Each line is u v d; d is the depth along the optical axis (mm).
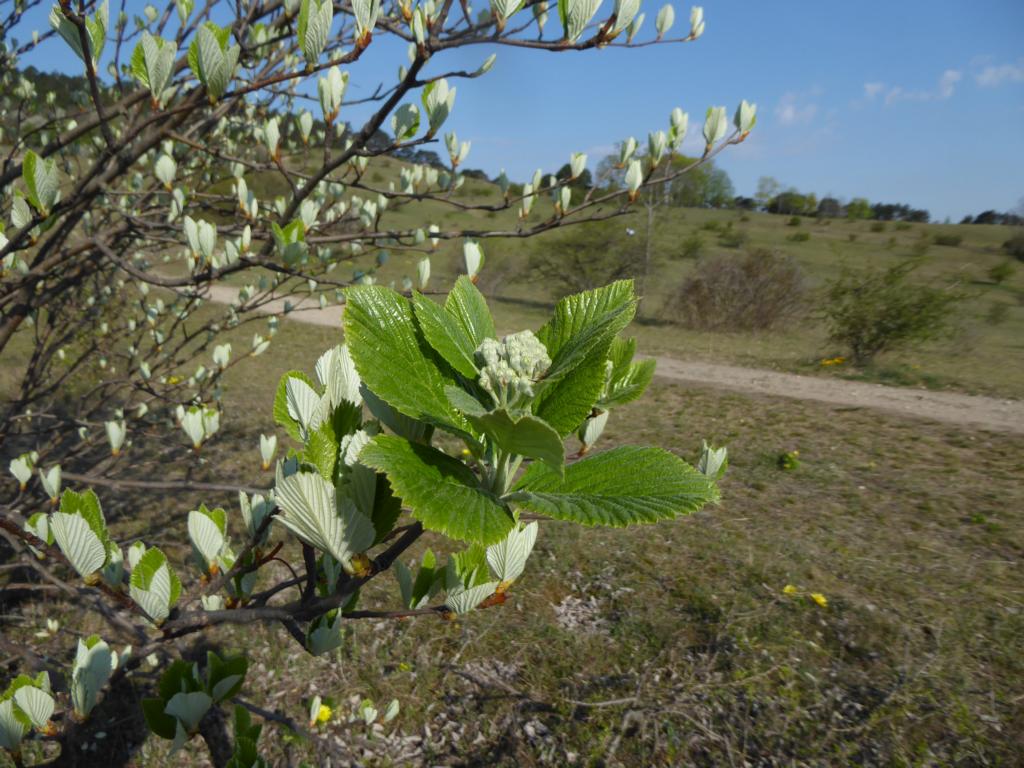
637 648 4125
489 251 21266
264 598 1353
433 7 2234
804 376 11188
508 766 3381
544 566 4980
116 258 2314
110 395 4672
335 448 886
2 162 2850
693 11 2320
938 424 8258
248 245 2258
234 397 8664
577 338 947
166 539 5129
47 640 3725
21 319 2869
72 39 1679
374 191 2852
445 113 1987
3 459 5691
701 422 8430
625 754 3412
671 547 5234
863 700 3662
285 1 2234
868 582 4730
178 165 3842
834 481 6500
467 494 813
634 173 2473
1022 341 15039
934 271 25141
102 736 3424
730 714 3574
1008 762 3234
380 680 3881
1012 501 6008
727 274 17016
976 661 3924
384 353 882
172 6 2951
